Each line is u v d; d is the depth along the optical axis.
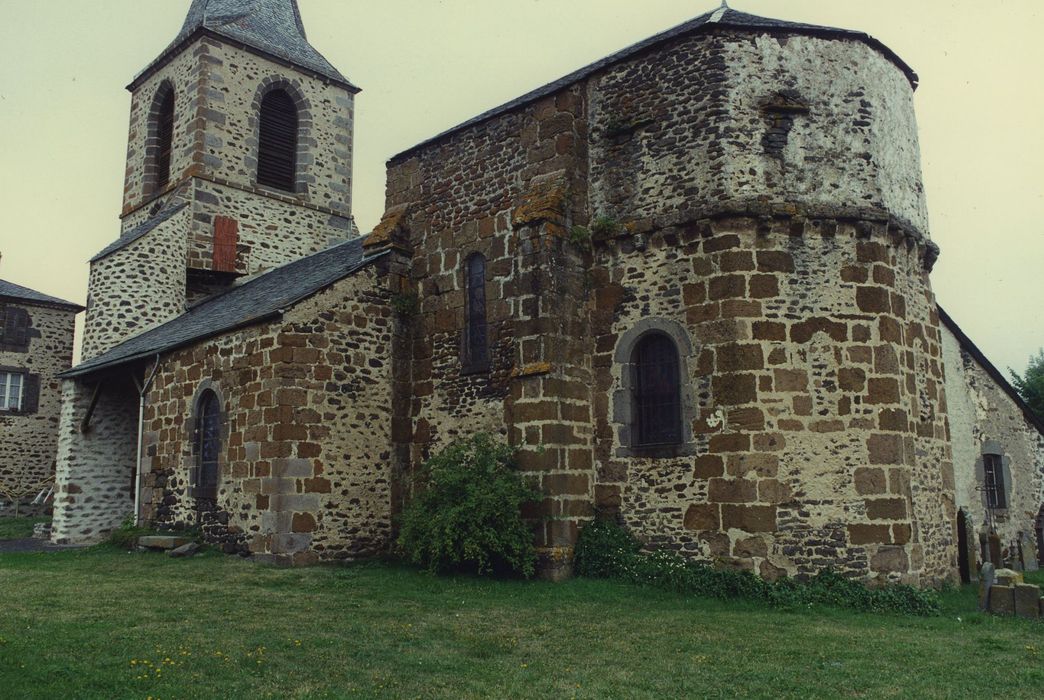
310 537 12.32
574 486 11.39
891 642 7.67
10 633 7.01
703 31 11.46
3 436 24.66
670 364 11.22
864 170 11.21
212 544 13.38
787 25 11.47
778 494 10.16
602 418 11.71
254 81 21.92
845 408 10.43
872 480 10.26
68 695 5.45
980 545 14.28
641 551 10.97
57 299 26.20
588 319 12.06
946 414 12.05
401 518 13.06
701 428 10.67
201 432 14.25
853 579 9.92
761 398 10.36
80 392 17.88
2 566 12.16
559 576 10.94
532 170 12.59
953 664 6.82
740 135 11.03
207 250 20.31
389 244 13.99
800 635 7.95
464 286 13.39
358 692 5.79
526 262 11.80
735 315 10.56
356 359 13.30
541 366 11.34
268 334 12.80
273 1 24.08
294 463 12.33
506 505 11.04
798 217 10.76
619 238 11.85
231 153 21.19
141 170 22.59
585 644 7.47
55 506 17.62
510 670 6.51
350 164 23.67
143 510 15.37
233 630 7.58
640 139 11.90
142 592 9.62
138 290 19.08
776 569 9.99
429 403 13.59
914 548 10.30
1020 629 8.41
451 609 9.12
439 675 6.33
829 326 10.62
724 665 6.76
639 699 5.81
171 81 22.03
